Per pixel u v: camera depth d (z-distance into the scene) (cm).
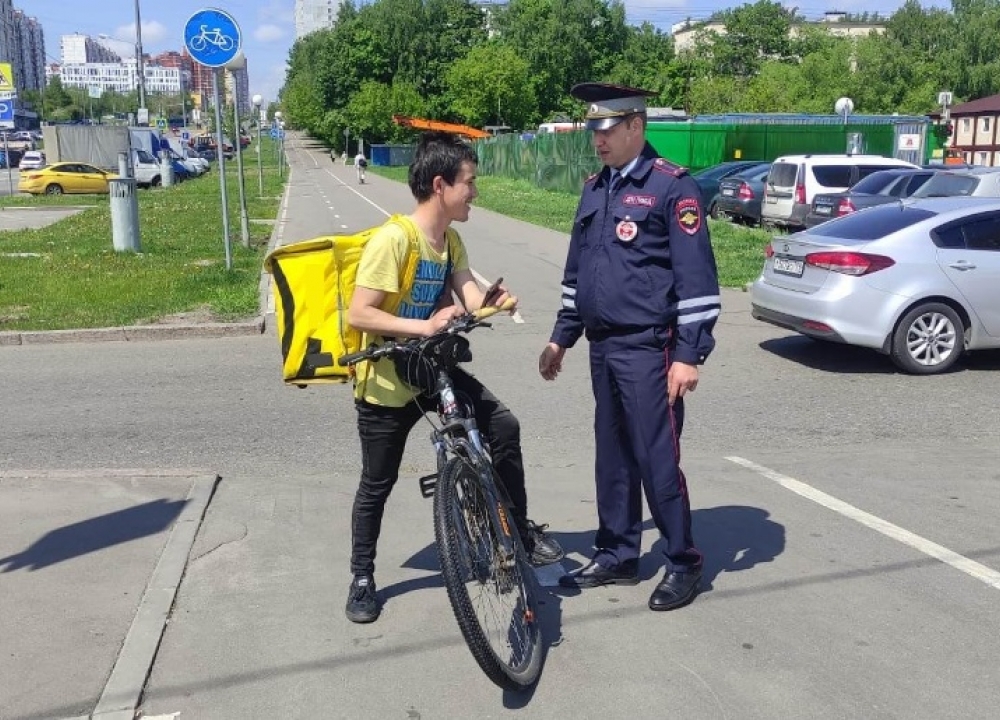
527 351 966
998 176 1459
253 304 1180
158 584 425
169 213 2786
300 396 788
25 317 1114
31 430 700
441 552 325
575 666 362
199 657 370
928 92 7275
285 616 401
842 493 549
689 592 409
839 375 859
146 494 538
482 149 5238
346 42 9619
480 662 320
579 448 646
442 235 380
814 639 380
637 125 381
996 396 788
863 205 1638
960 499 538
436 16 9919
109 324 1073
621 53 9312
